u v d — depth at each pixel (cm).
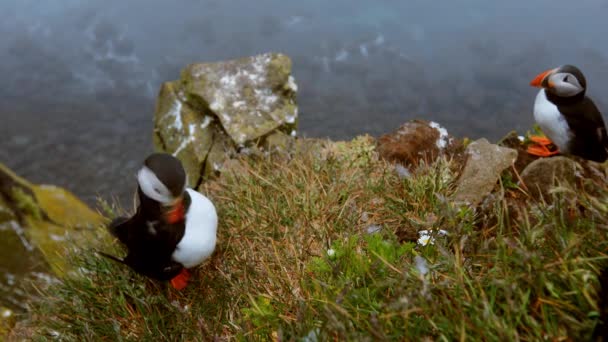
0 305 516
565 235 290
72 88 1120
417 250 367
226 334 355
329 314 271
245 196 446
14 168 937
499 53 1124
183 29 1254
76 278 417
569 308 260
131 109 1066
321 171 462
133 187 893
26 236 604
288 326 328
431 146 482
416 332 271
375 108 994
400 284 296
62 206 690
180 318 363
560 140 459
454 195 413
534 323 254
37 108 1074
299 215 418
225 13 1298
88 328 362
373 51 1145
